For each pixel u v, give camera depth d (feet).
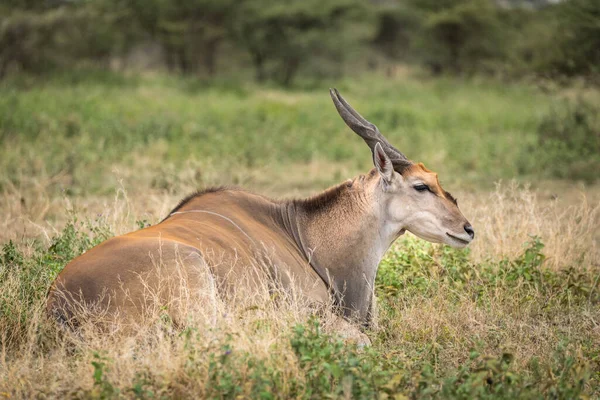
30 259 58.75
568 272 64.54
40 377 43.09
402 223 57.16
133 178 115.55
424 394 40.52
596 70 137.49
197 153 133.80
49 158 118.83
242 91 288.30
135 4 332.60
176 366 41.04
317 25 358.43
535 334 54.13
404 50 459.73
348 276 57.31
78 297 45.80
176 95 253.85
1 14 267.18
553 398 41.42
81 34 288.92
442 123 200.03
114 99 217.15
